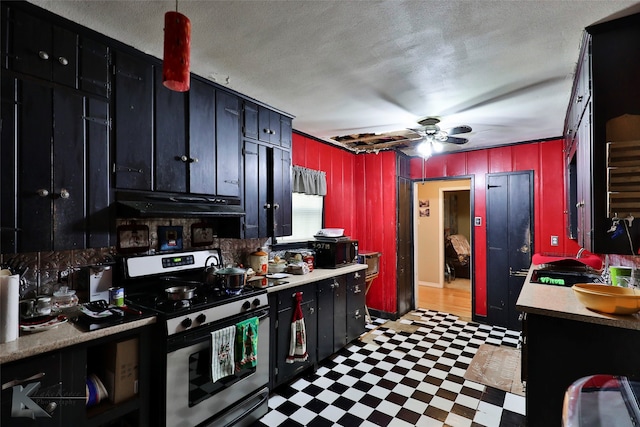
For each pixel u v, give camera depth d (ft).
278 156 10.27
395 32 5.90
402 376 9.45
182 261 8.25
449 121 11.02
